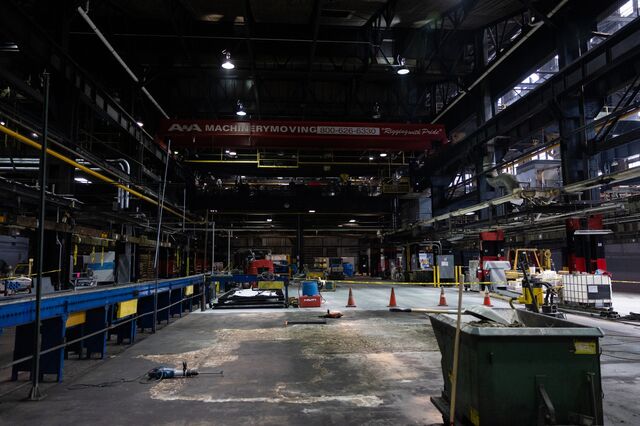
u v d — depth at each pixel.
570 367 3.79
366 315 13.91
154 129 26.80
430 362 7.55
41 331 6.42
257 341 9.52
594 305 13.79
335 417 4.94
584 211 14.73
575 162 16.98
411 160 35.44
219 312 14.78
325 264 49.75
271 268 21.28
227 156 33.22
